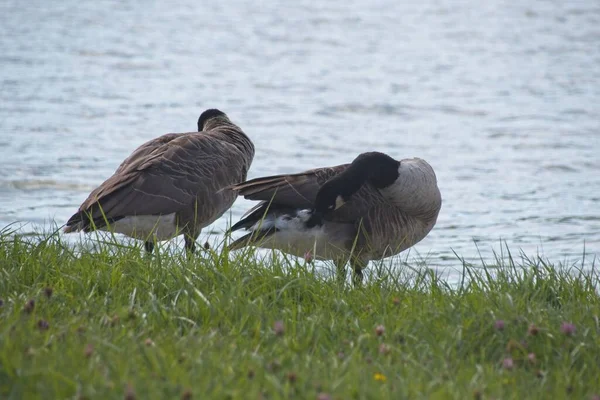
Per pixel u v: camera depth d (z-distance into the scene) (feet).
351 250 38.60
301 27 201.46
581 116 111.96
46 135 93.15
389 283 33.94
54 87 123.34
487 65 155.12
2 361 23.20
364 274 40.32
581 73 146.61
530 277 34.04
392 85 135.54
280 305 30.89
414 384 23.77
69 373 23.02
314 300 31.50
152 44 170.60
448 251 55.62
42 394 22.04
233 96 124.36
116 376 22.97
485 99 124.36
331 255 39.65
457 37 189.26
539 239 59.52
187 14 217.36
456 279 45.52
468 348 27.40
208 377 23.17
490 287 32.99
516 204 70.64
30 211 63.26
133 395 21.29
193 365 24.03
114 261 33.86
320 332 27.73
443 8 237.04
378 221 39.47
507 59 161.17
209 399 21.91
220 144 44.34
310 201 38.70
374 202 39.42
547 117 111.14
